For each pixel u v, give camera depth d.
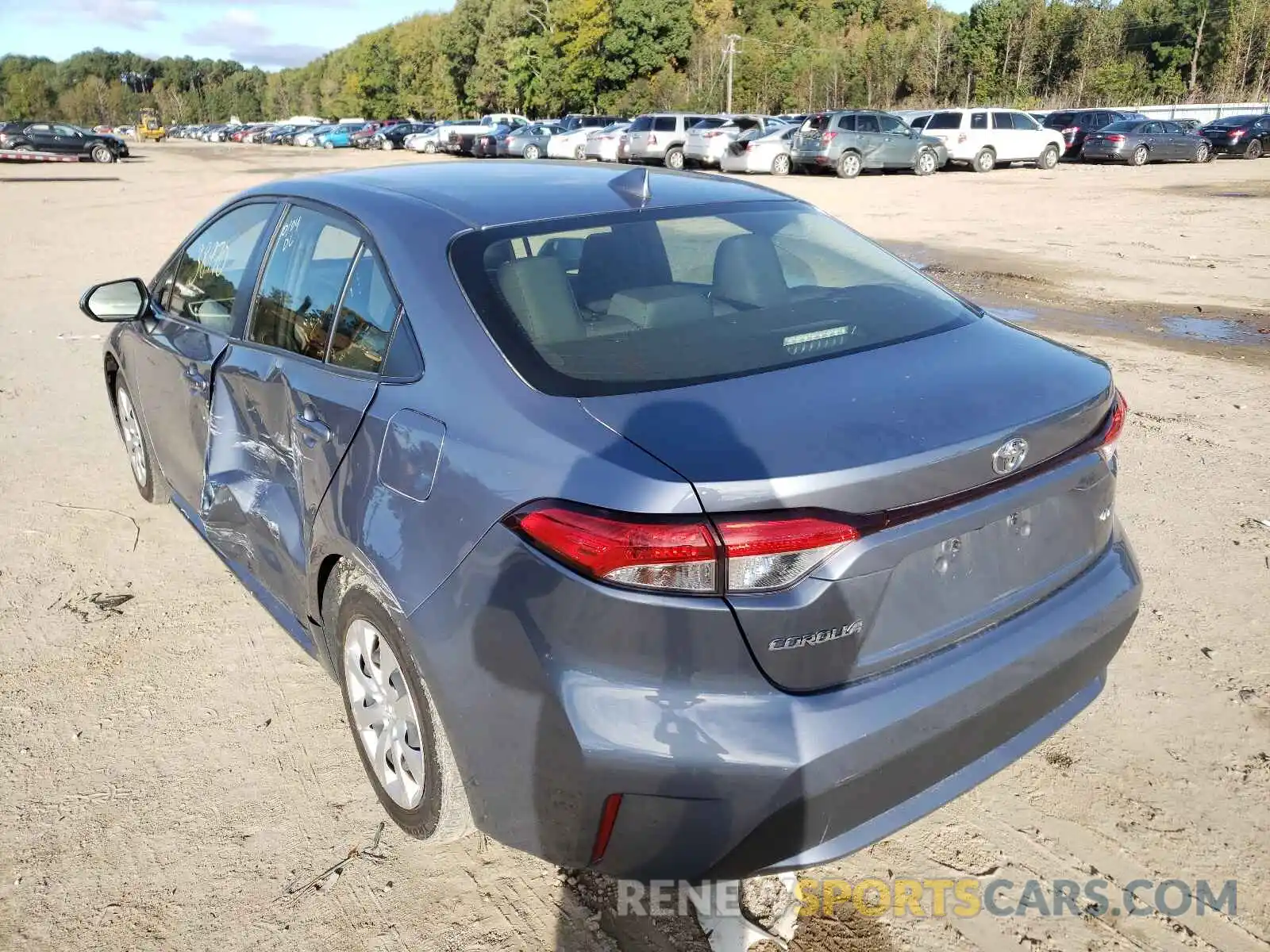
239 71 199.88
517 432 2.09
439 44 96.81
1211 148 31.94
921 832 2.64
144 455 4.73
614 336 2.38
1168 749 2.92
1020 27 63.56
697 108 68.88
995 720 2.16
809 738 1.89
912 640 2.06
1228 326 8.36
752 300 2.64
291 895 2.47
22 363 7.89
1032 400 2.20
